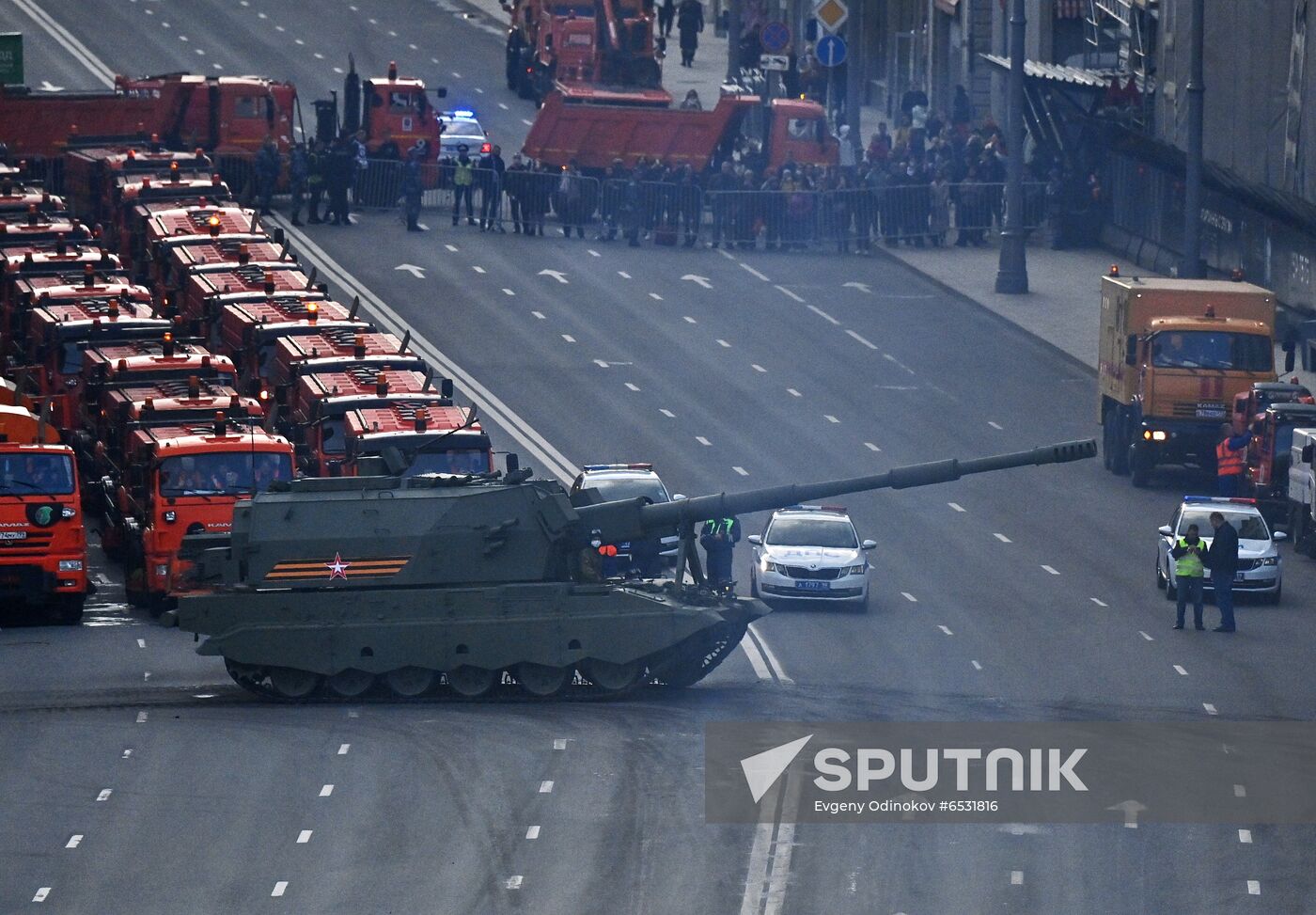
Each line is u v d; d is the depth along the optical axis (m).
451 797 100.38
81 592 148.62
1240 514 159.12
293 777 104.19
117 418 165.75
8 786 102.56
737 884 87.94
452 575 124.69
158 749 109.69
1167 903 85.94
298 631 122.38
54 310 186.38
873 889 87.38
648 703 121.69
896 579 161.88
